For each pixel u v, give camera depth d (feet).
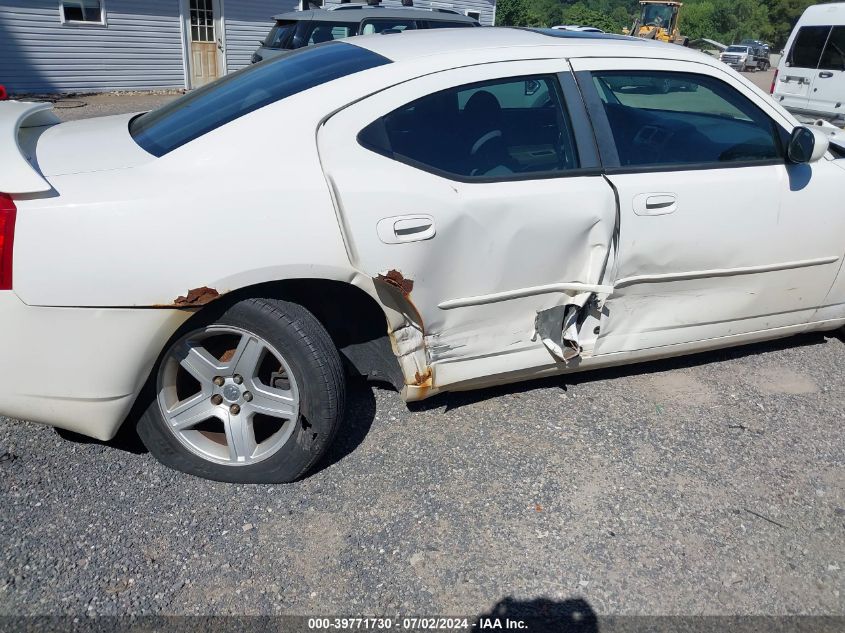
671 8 117.70
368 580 7.47
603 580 7.63
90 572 7.35
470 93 9.08
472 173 8.89
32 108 9.69
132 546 7.73
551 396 11.10
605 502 8.80
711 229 10.23
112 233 7.30
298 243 7.84
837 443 10.28
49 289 7.28
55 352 7.57
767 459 9.84
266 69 9.84
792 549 8.22
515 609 7.22
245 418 8.59
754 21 233.96
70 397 7.83
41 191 7.24
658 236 9.88
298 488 8.80
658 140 10.30
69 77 48.93
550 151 9.45
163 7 51.98
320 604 7.16
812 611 7.40
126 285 7.40
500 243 8.91
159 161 7.97
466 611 7.17
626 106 10.28
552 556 7.91
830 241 11.37
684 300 10.69
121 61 51.16
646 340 10.68
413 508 8.53
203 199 7.57
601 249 9.48
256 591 7.26
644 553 8.04
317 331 8.23
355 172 8.19
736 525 8.55
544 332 9.82
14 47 45.65
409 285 8.44
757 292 11.20
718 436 10.31
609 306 10.11
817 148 10.27
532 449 9.76
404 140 8.61
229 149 7.98
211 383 8.47
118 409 8.05
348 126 8.36
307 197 7.89
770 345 13.30
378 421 10.25
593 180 9.52
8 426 9.67
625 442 10.03
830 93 35.24
